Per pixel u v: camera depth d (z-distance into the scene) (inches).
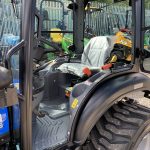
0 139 59.0
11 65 54.9
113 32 189.3
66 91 93.6
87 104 66.8
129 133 72.7
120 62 85.0
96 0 102.9
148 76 86.7
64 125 76.7
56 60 108.4
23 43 52.5
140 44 73.5
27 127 56.6
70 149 66.7
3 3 83.4
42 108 86.4
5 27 74.6
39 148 65.3
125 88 70.9
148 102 162.4
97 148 70.2
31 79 54.6
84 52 111.7
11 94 50.1
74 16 110.3
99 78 71.4
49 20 164.6
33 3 51.9
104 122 73.9
